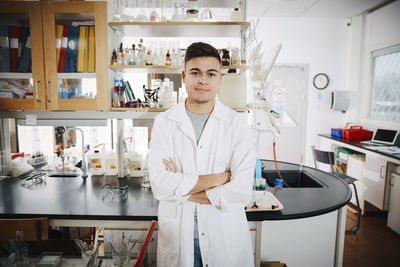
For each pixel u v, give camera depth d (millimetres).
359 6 3740
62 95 1866
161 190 1121
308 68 4438
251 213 1313
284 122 4582
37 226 1231
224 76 1819
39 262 1099
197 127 1219
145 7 2000
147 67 1816
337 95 4230
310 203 1454
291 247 1458
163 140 1204
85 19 1961
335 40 4398
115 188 1671
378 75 3996
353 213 3305
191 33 2051
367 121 4129
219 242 1128
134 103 1854
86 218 1322
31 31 1768
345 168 3922
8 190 1692
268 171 2148
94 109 1838
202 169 1180
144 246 1036
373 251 2422
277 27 4332
